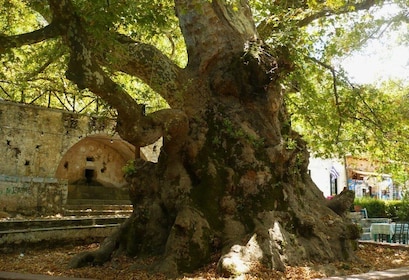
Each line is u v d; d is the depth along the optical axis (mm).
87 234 13266
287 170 9703
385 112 12461
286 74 10125
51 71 16781
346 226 9672
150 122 7996
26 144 18922
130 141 7961
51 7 7031
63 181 19297
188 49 10406
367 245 12109
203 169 8867
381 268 8758
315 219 9469
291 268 7949
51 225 12664
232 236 8289
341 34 12609
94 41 7605
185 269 7801
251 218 8609
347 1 11820
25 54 13586
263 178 9023
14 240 11227
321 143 13344
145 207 9188
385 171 15156
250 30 10273
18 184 18094
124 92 7715
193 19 10188
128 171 9695
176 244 7980
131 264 8492
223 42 9922
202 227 8219
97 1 7246
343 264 8672
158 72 9336
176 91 9422
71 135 20156
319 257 8680
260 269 7633
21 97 19578
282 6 11367
